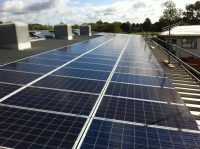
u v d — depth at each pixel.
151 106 7.16
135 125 5.79
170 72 14.49
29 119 5.68
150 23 103.75
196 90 10.85
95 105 6.87
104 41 33.97
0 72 10.27
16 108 6.29
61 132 5.14
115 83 9.49
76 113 6.21
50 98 7.21
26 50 19.09
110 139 5.03
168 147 4.93
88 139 4.95
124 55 18.56
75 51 19.20
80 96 7.59
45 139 4.82
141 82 9.98
